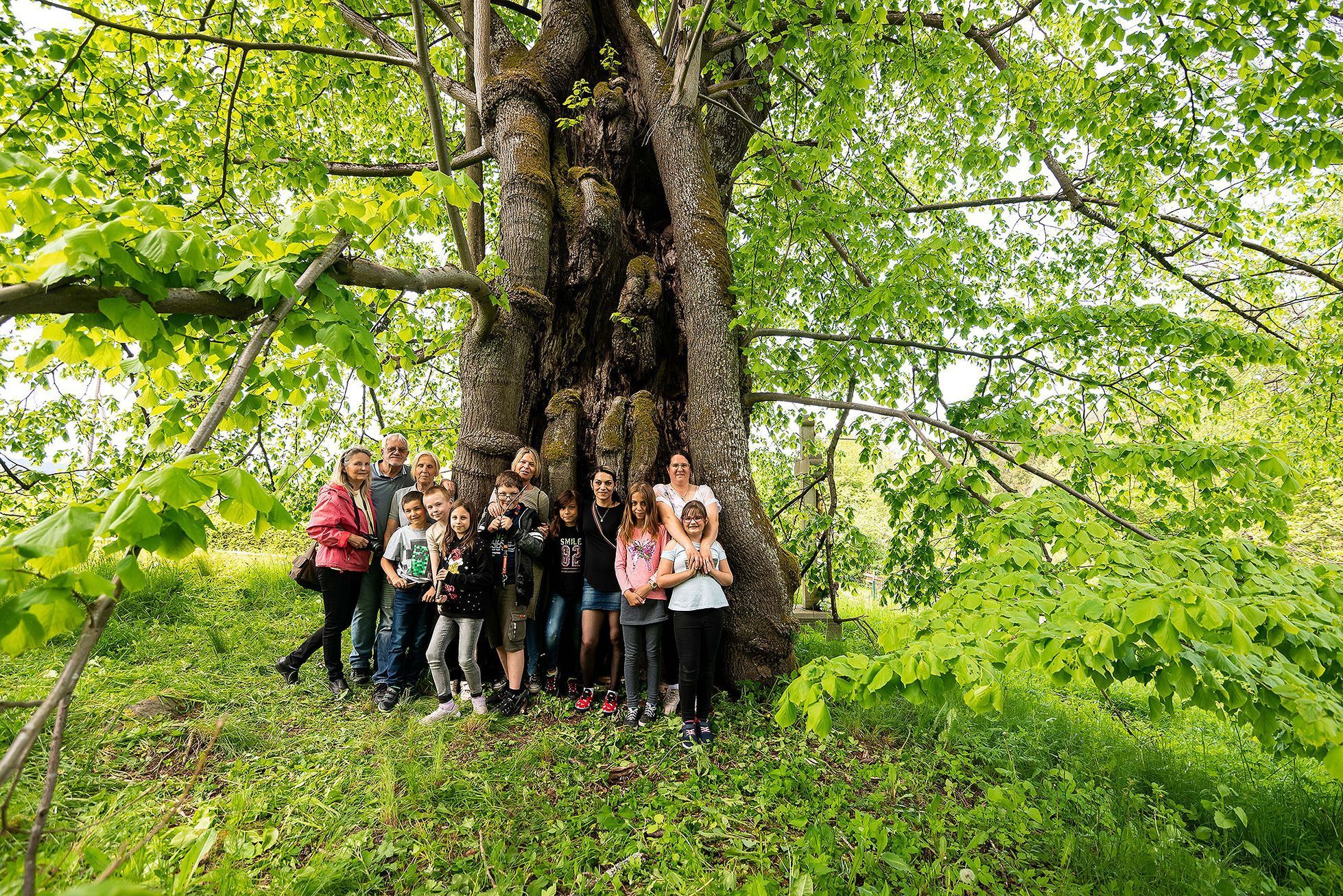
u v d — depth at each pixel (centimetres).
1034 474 351
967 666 178
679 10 532
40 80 429
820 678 200
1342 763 153
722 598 382
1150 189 519
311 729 368
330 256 200
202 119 548
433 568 400
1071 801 342
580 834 278
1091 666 174
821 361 511
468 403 479
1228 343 412
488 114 550
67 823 256
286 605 637
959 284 469
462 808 292
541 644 446
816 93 488
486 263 376
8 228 159
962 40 553
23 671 414
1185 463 308
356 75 727
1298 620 199
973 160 584
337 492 419
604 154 569
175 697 379
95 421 638
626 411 507
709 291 496
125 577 115
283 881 235
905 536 543
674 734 370
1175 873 281
